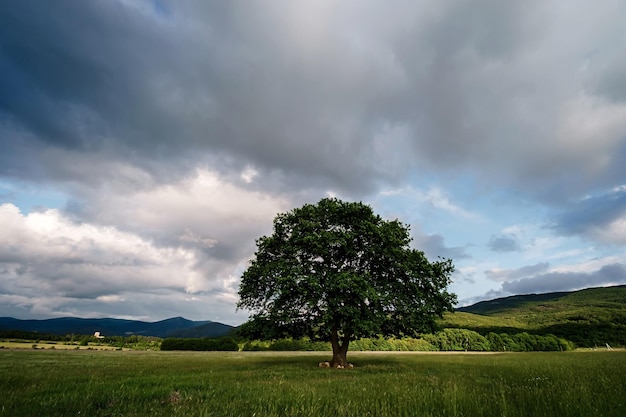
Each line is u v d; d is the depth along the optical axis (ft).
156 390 31.01
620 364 67.77
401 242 96.43
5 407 23.43
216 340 214.28
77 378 41.93
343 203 101.55
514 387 31.35
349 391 30.32
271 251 100.32
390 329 95.45
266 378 45.11
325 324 85.10
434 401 23.38
